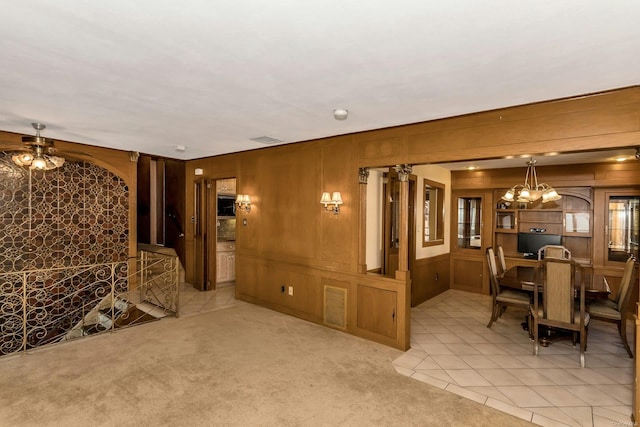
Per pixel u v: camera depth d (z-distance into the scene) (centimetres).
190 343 381
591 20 170
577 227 574
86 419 241
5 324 423
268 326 441
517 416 254
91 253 535
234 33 185
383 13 165
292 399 272
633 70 229
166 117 354
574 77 242
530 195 462
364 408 262
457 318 491
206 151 561
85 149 514
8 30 182
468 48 201
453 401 273
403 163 375
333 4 158
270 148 514
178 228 740
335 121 364
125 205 570
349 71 235
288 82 255
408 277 377
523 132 303
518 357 359
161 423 239
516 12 163
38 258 484
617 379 313
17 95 288
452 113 331
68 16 169
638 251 504
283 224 496
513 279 423
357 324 413
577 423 246
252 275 542
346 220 425
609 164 525
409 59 216
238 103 306
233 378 304
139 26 179
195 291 620
